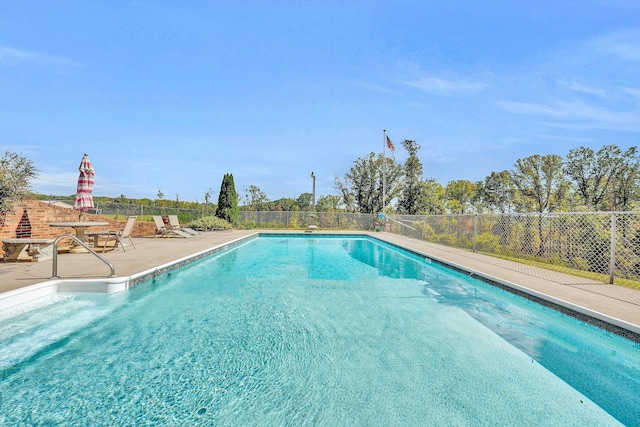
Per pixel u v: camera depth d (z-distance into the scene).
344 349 3.98
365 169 31.25
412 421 2.59
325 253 12.88
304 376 3.31
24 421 2.52
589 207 17.03
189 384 3.12
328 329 4.63
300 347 4.02
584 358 3.79
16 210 8.27
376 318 5.12
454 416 2.67
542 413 2.72
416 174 27.86
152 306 5.48
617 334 3.82
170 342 4.08
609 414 2.72
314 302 5.91
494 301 6.10
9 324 4.49
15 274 5.86
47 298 5.17
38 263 7.12
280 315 5.18
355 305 5.77
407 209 28.09
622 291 5.32
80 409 2.70
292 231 20.89
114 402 2.80
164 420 2.56
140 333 4.34
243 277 7.99
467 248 11.88
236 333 4.42
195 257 8.88
